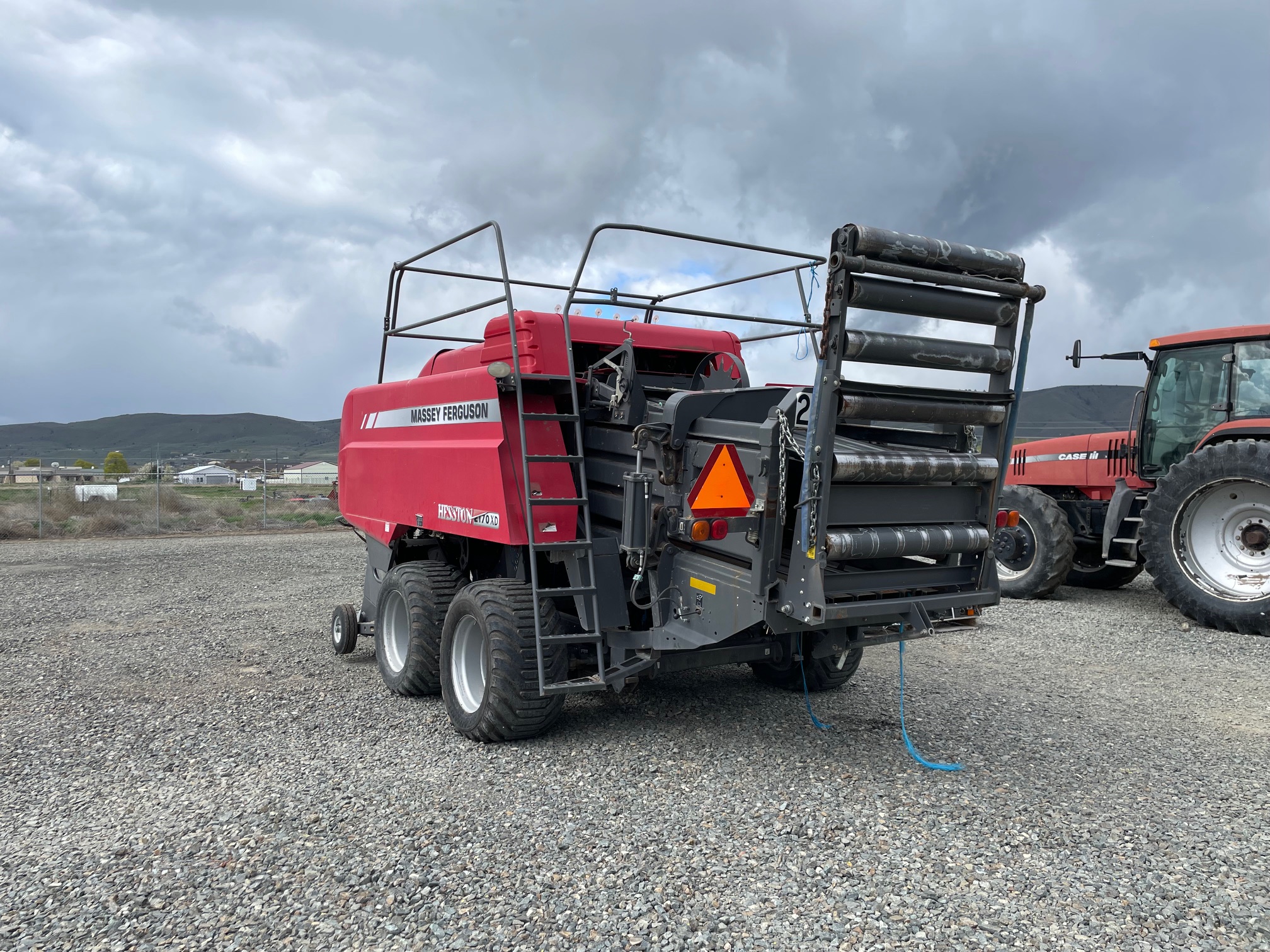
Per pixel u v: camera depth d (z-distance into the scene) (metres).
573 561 4.62
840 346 3.49
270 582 11.61
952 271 3.78
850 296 3.48
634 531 4.20
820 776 4.00
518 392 4.45
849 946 2.56
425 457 5.56
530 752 4.38
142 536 20.19
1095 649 6.85
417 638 5.43
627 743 4.50
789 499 3.81
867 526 3.84
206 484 38.16
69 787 3.97
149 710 5.31
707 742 4.51
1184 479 7.68
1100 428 10.27
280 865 3.12
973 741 4.51
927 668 6.21
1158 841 3.27
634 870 3.05
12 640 7.61
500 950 2.56
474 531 4.87
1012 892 2.88
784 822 3.45
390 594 5.91
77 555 15.40
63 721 5.06
